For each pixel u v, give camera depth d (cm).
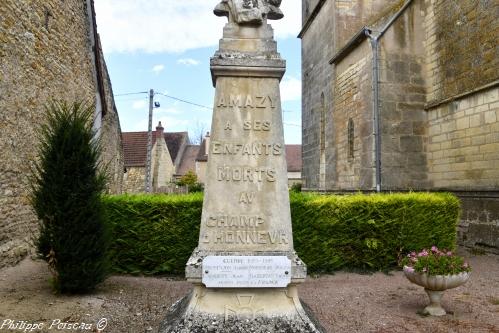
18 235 841
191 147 4806
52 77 1030
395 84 1196
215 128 416
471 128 1035
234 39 432
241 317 383
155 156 3478
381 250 856
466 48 1062
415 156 1184
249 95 421
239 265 388
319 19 1806
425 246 868
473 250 1002
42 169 661
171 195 863
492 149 973
